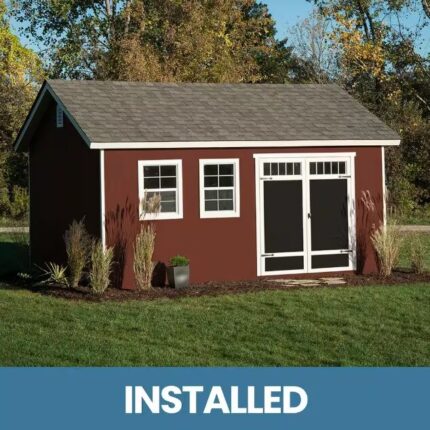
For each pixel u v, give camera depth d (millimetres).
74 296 17219
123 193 18391
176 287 18281
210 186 19344
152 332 13531
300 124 20672
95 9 47594
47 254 21688
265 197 19781
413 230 31719
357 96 42625
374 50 42812
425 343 12844
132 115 19453
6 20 43469
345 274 20469
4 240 29406
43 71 44031
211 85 22047
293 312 15148
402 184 37594
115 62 41438
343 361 11656
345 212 20516
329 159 20359
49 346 12516
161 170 18828
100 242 18125
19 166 38875
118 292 17719
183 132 19109
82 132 18328
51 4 45594
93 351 12234
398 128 38344
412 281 19297
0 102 39531
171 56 41844
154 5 45000
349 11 44375
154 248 18688
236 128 19828
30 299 16938
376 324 14180
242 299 16625
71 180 19906
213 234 19297
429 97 44938
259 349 12398
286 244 19969
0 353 12102
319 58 45312
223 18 44906
